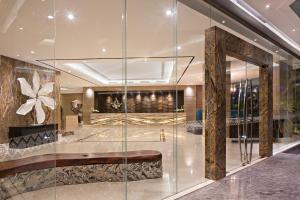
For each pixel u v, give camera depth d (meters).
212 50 4.92
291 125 10.02
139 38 6.60
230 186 4.41
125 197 4.08
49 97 7.24
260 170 5.50
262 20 6.04
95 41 6.83
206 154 5.05
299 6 5.29
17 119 6.15
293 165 5.99
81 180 4.80
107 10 5.07
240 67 6.30
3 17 5.21
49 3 4.71
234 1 5.01
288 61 9.60
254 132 6.88
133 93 10.62
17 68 6.55
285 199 3.72
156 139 8.65
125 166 4.99
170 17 5.44
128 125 10.62
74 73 9.75
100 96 10.88
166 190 4.39
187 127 7.29
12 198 3.99
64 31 6.06
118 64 9.42
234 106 6.05
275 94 8.24
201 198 3.86
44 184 4.42
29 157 4.88
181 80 7.62
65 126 8.66
